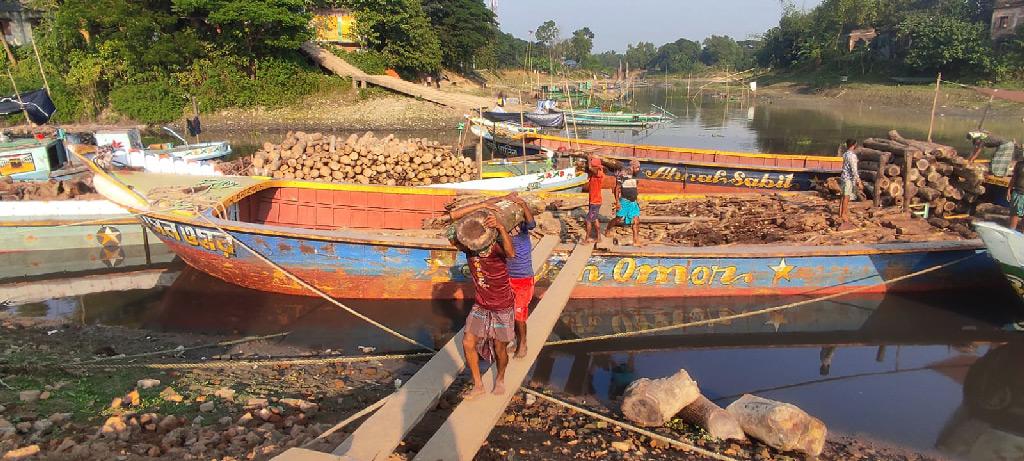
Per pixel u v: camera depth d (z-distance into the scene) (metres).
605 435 6.36
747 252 9.67
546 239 9.88
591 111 43.66
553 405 7.08
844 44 76.69
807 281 10.05
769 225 12.56
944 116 46.81
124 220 12.59
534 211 6.17
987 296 10.52
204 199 10.95
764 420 6.08
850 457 6.16
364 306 10.03
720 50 154.75
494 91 62.59
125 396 6.66
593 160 9.79
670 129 41.97
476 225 5.02
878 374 8.09
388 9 50.53
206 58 40.62
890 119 45.69
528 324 6.95
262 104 41.78
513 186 14.78
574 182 15.23
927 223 12.13
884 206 13.88
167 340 8.77
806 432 5.95
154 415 6.07
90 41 38.59
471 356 5.38
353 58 48.75
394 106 43.06
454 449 4.70
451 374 5.94
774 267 9.89
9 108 20.19
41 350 8.20
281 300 10.29
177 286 10.97
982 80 54.66
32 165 15.78
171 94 39.34
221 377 7.48
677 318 9.89
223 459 5.28
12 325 9.23
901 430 6.72
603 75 112.75
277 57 42.84
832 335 9.28
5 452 5.15
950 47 56.41
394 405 5.34
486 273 5.16
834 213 13.30
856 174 12.09
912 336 9.22
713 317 9.98
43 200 12.66
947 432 6.68
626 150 21.98
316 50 47.34
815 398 7.45
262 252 9.82
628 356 8.57
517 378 5.81
